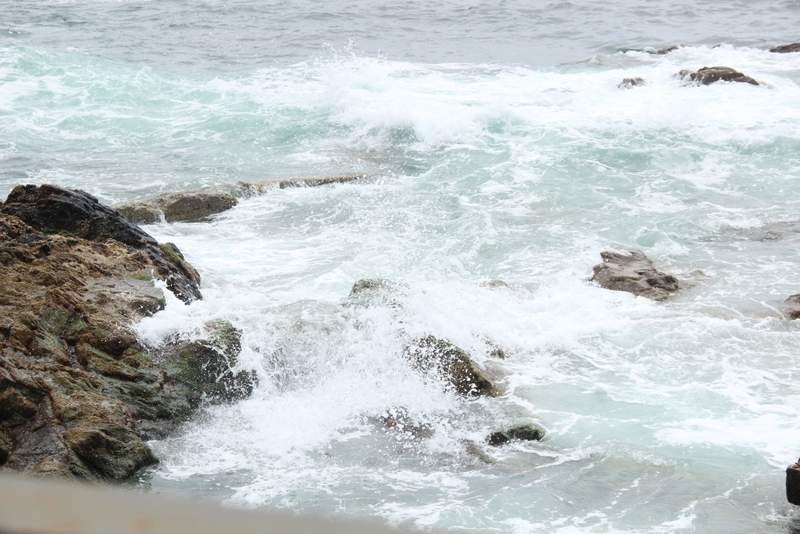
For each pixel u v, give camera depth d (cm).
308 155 3306
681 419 1580
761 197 2780
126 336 1677
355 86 4038
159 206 2659
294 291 2136
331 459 1511
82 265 1884
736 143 3203
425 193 2872
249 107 3822
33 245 1914
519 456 1493
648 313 1997
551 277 2214
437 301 1952
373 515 1320
